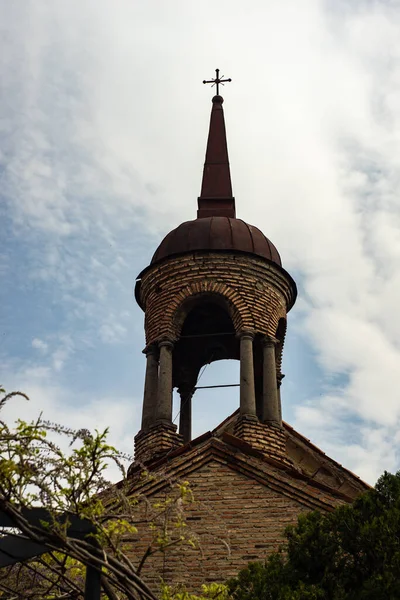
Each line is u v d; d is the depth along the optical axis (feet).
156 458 58.85
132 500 33.65
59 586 31.91
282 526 51.37
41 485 28.50
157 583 49.01
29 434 28.66
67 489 29.19
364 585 36.47
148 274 68.08
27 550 28.89
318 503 52.13
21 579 34.09
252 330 63.67
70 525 28.63
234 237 67.10
